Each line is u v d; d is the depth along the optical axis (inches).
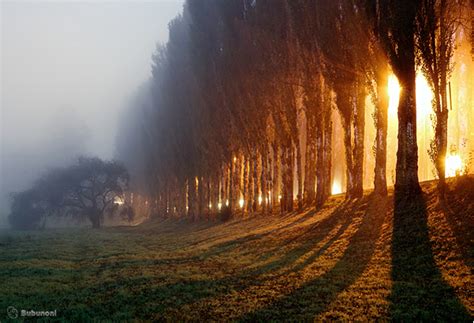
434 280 400.5
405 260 485.7
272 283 503.5
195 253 881.5
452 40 625.9
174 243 1181.1
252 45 1205.7
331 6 829.2
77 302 475.2
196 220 1818.4
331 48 838.5
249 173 1416.1
